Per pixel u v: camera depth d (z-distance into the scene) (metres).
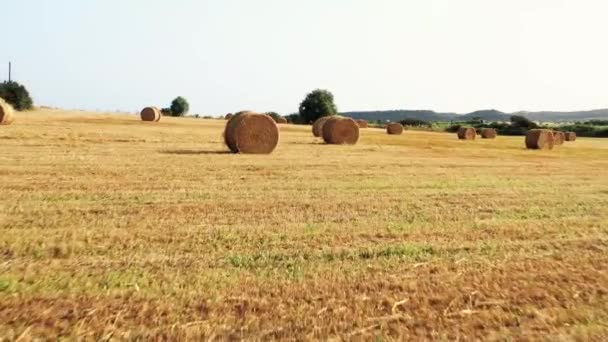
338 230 9.62
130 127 46.28
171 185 14.58
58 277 6.46
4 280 6.26
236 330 5.12
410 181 17.06
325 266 7.29
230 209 11.38
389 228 9.91
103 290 6.07
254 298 5.95
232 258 7.52
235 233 9.12
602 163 27.84
